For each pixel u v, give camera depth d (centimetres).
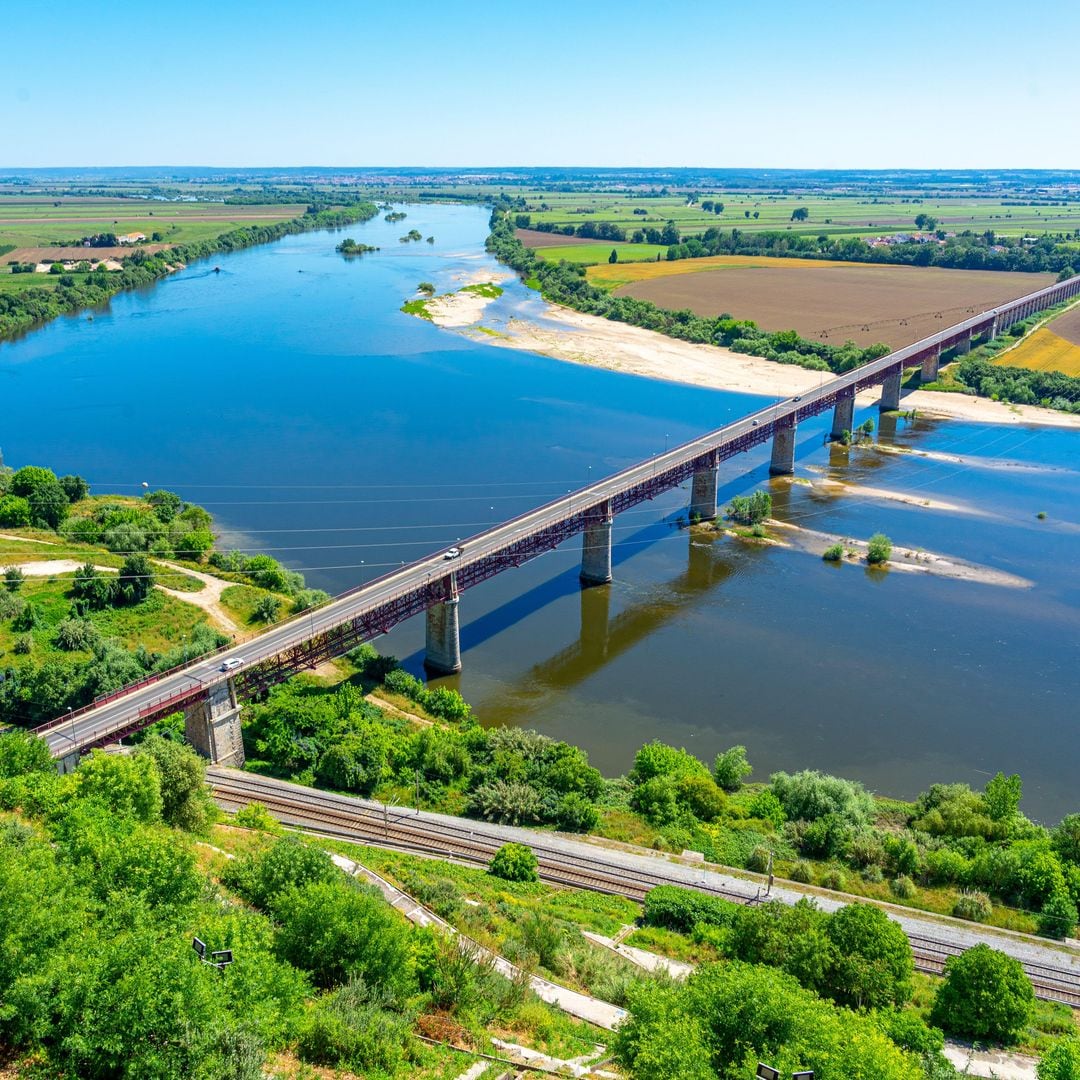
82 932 4928
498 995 6256
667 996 5619
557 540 15562
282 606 14488
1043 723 12719
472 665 14000
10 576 14262
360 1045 5106
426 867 8719
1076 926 8681
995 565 17550
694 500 19762
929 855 9425
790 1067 4916
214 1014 4516
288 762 10819
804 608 15900
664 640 14825
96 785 7412
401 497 19875
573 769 10519
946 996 7069
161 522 17162
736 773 11106
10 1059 4366
